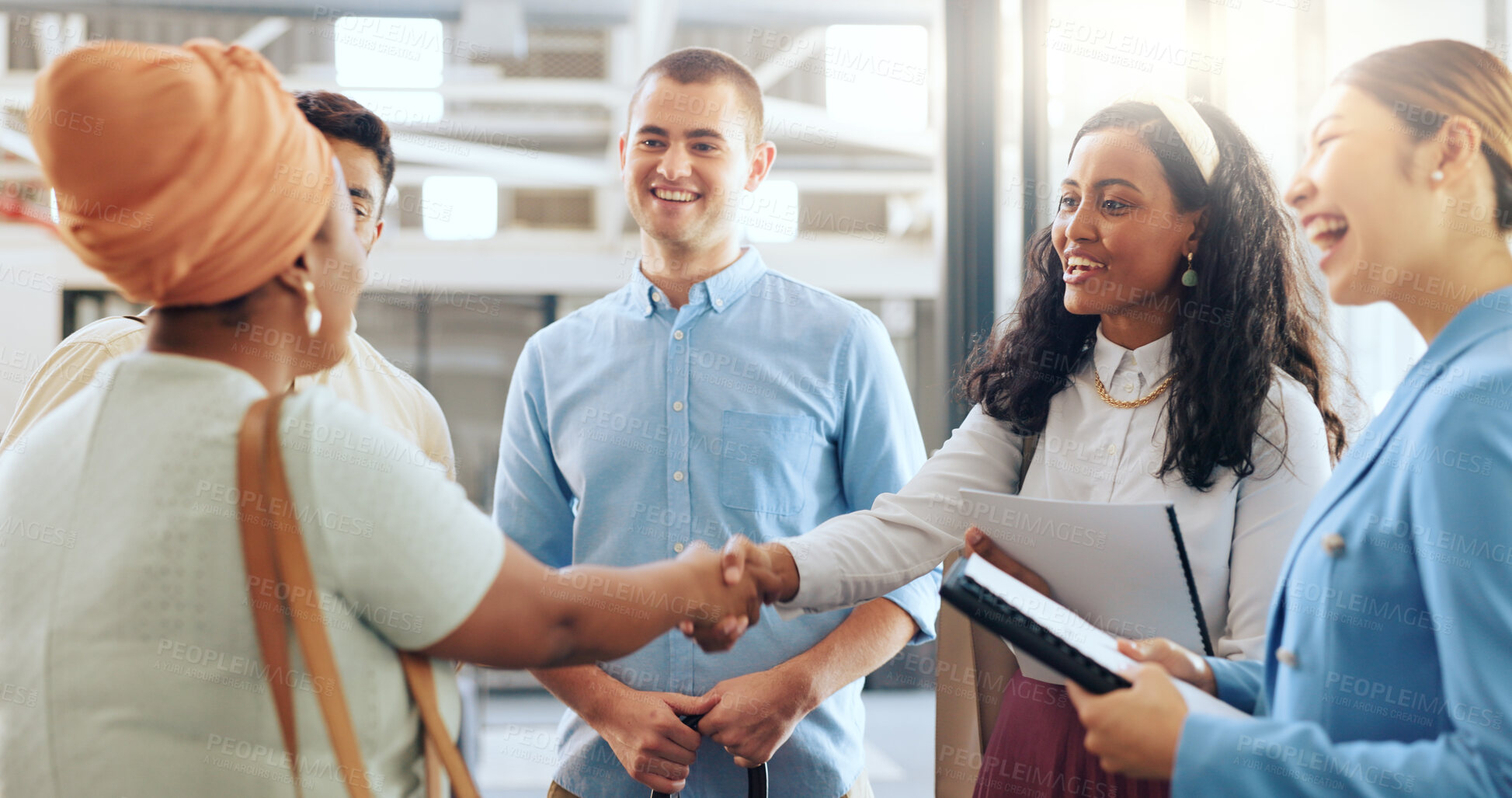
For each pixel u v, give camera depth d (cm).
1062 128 244
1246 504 109
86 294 525
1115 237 112
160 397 76
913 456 161
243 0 387
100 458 75
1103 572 102
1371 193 83
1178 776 80
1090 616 107
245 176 74
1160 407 115
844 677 142
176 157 71
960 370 146
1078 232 115
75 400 80
